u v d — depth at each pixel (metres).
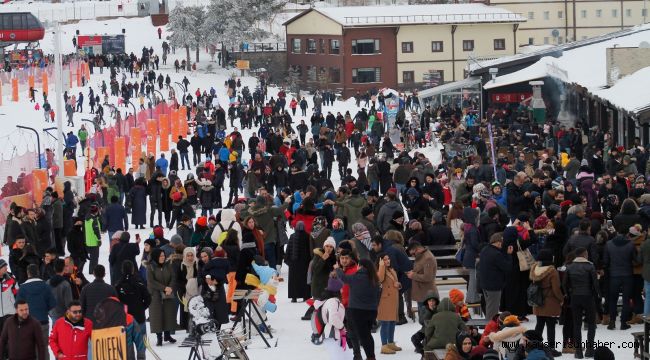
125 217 44.16
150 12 171.38
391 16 140.25
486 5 153.62
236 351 23.50
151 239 28.36
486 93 85.88
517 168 47.84
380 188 48.94
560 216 28.52
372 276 23.72
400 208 32.38
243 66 131.38
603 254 26.56
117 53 138.12
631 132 56.53
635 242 26.94
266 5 151.38
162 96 106.62
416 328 27.73
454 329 22.28
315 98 98.44
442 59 141.38
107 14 176.75
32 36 139.75
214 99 102.19
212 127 65.56
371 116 79.38
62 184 48.34
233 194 50.56
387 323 25.25
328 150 57.94
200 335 24.48
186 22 140.00
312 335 26.48
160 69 133.75
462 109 88.50
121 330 22.48
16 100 103.12
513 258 26.56
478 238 28.09
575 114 77.50
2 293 24.31
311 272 28.47
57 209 39.09
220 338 23.58
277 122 80.38
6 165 49.56
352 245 26.12
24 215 34.69
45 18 172.25
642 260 25.94
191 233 34.59
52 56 134.00
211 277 25.95
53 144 79.12
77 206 44.16
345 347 24.53
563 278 24.48
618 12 155.12
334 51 141.12
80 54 128.88
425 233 30.56
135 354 24.55
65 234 40.12
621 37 85.00
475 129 68.12
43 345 22.34
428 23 140.00
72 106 94.94
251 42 144.00
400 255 26.17
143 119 74.88
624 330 26.55
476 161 44.06
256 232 30.62
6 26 139.12
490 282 25.95
